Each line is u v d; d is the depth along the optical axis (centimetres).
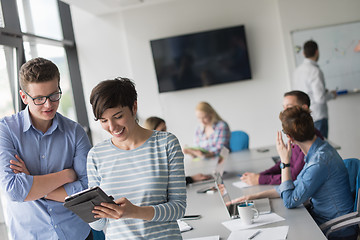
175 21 618
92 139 623
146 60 623
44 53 509
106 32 620
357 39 604
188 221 238
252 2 615
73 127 205
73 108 618
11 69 395
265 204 244
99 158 166
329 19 605
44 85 176
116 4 571
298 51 609
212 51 616
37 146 196
